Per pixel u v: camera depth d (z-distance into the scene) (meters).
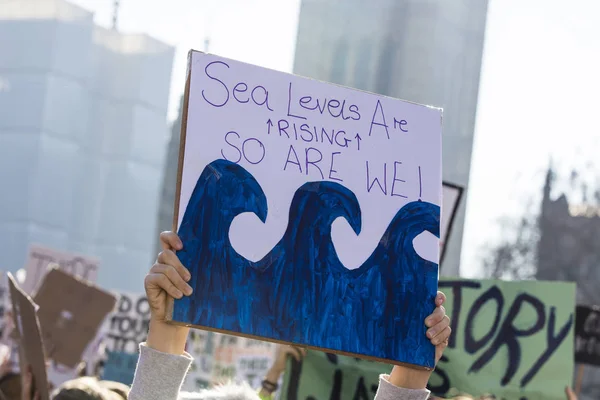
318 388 4.88
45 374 3.83
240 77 2.69
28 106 21.55
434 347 2.70
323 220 2.68
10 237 21.34
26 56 21.69
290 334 2.58
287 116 2.71
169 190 24.42
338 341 2.62
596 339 6.16
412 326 2.70
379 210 2.74
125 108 22.84
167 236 2.54
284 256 2.62
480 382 5.04
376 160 2.78
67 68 21.92
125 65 22.92
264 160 2.66
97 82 22.67
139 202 22.89
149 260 23.16
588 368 26.06
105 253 22.58
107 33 22.77
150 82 23.03
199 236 2.55
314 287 2.63
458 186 4.56
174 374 2.50
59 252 9.48
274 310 2.58
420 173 2.81
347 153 2.75
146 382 2.49
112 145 22.78
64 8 21.95
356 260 2.69
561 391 5.00
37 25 21.75
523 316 5.07
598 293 26.16
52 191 21.72
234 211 2.59
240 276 2.56
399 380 2.74
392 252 2.72
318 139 2.73
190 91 2.64
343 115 2.78
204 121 2.63
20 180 21.42
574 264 26.56
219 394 2.89
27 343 3.88
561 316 5.05
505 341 5.07
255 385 8.56
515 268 26.72
